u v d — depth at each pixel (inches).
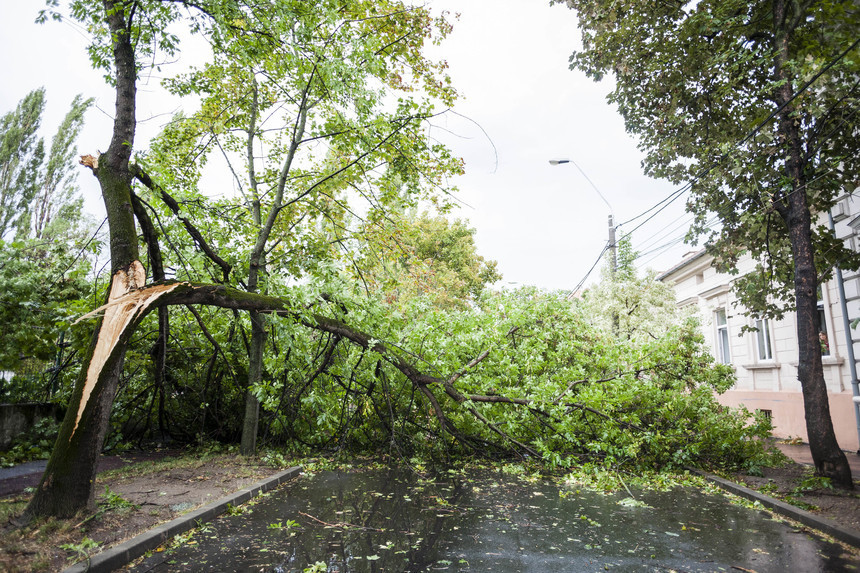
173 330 436.8
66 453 208.2
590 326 490.3
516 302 462.0
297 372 415.5
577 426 393.1
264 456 395.5
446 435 431.8
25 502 225.3
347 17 412.5
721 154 363.6
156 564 173.5
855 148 343.0
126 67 265.1
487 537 211.2
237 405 465.1
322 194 462.9
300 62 349.4
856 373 457.7
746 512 261.9
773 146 332.8
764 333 645.3
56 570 154.3
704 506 276.2
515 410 410.6
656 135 409.7
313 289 375.2
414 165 419.8
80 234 876.0
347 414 445.1
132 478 305.4
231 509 246.1
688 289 858.8
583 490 317.7
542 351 446.0
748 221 351.3
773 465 386.3
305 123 435.5
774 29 333.1
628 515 252.1
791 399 566.3
